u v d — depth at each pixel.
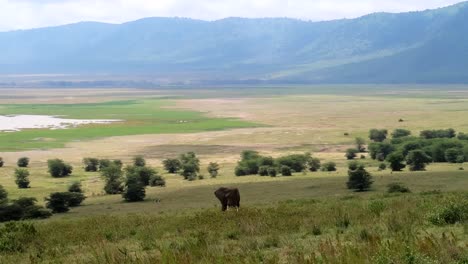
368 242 18.70
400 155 131.75
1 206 80.31
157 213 56.00
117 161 163.25
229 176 142.62
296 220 30.30
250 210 37.56
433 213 25.42
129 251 25.12
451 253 16.31
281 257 19.56
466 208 25.34
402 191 73.81
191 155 165.25
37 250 28.64
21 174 131.75
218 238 26.00
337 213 32.06
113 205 93.12
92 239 31.11
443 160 151.38
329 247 18.50
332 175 127.19
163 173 154.25
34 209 81.38
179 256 18.72
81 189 121.94
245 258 18.44
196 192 101.38
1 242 30.52
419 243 17.31
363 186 88.50
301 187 98.31
